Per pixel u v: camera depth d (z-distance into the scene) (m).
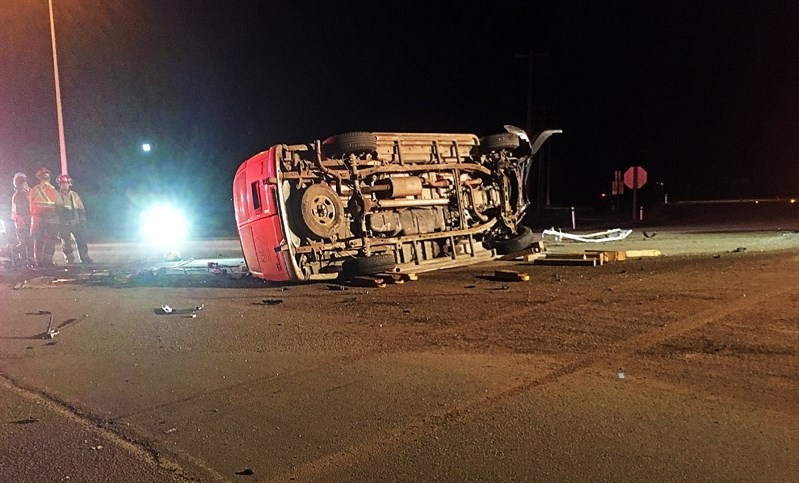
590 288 10.32
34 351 7.30
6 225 18.53
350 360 6.55
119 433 4.82
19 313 9.66
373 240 12.54
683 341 6.79
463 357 6.52
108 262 17.81
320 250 11.95
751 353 6.29
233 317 8.98
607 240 21.41
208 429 4.85
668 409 4.92
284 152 11.93
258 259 12.36
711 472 3.91
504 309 8.84
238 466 4.22
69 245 17.02
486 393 5.42
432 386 5.65
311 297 10.51
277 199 11.63
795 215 35.38
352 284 11.77
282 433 4.73
